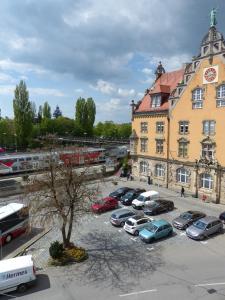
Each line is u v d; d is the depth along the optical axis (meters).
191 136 46.53
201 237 31.00
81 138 111.69
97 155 78.06
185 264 26.39
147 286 23.25
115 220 35.09
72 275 25.27
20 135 92.75
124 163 65.44
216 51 41.75
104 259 27.81
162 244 30.53
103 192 50.22
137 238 32.19
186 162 47.47
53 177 28.77
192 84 45.75
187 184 47.97
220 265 26.08
